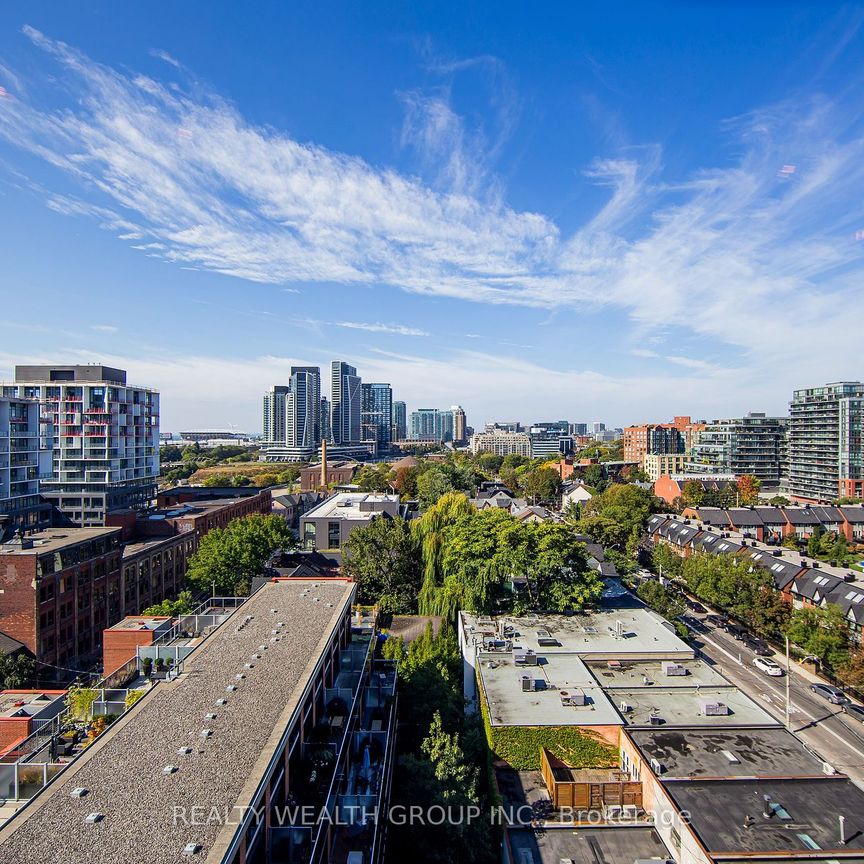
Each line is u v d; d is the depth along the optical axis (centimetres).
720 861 2567
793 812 2922
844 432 16162
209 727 2542
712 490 16325
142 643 4219
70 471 13125
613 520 11775
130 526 9900
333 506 13025
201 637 4125
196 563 7956
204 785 2098
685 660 5122
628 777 3684
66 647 6350
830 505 14325
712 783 3167
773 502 15812
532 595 6731
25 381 13500
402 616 7375
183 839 1808
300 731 2828
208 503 12544
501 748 3853
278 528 9912
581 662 5012
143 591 8144
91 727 3244
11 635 5825
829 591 7125
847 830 2780
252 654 3462
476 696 5031
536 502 19462
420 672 4869
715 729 3828
